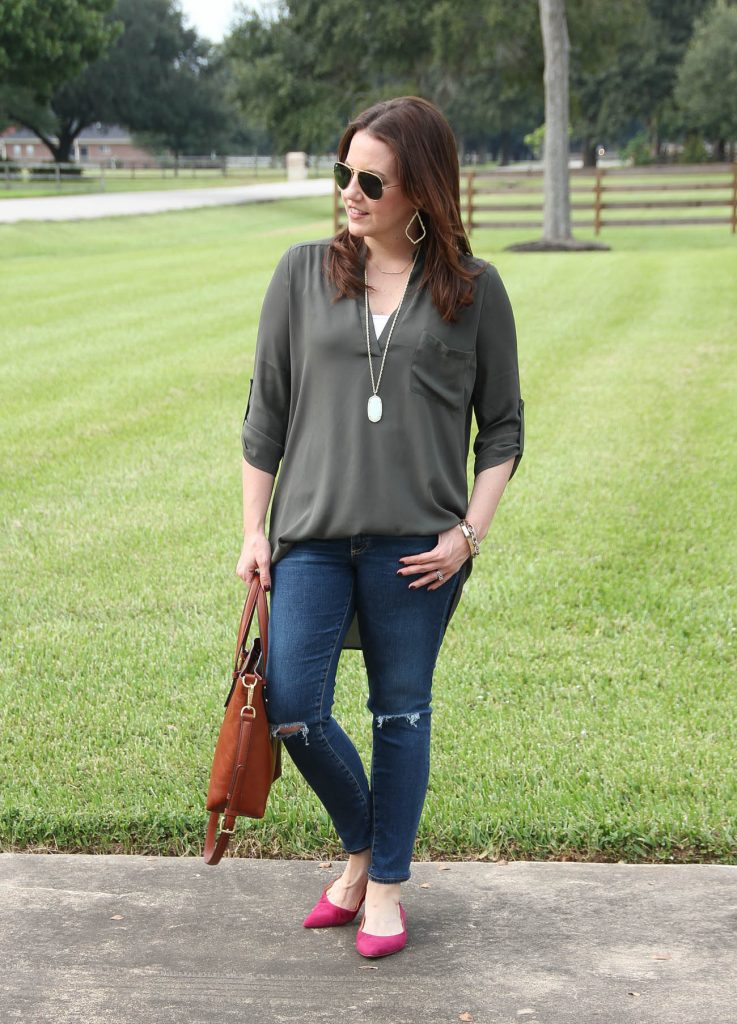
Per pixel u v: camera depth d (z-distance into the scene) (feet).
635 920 8.46
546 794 10.14
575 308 41.68
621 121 216.33
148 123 224.33
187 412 26.07
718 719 11.66
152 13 219.20
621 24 110.52
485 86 194.90
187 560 16.65
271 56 124.26
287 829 9.80
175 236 89.35
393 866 8.02
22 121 207.00
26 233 81.92
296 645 7.57
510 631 14.08
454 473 7.87
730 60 185.26
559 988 7.72
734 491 19.88
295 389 7.83
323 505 7.55
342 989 7.72
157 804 10.12
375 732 7.97
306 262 7.78
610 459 22.04
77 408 26.43
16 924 8.48
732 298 43.39
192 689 12.54
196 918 8.55
